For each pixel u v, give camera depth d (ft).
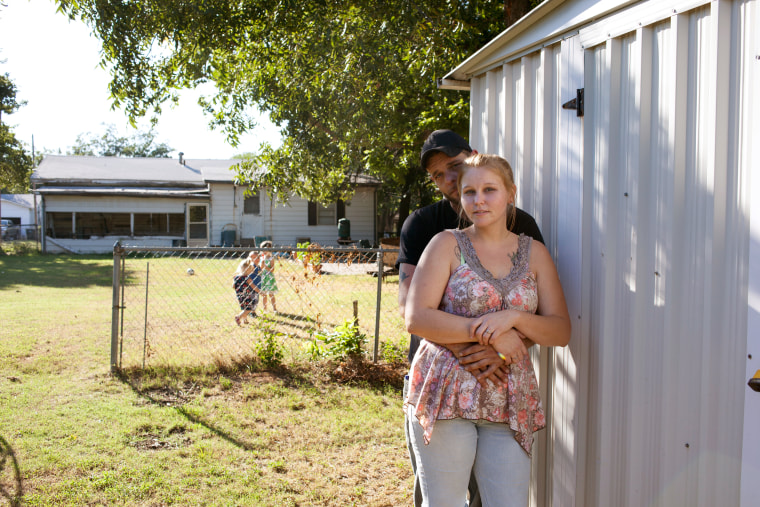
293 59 25.89
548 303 6.48
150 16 23.35
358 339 19.52
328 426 14.57
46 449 12.58
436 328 6.08
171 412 15.19
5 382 17.34
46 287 40.37
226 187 76.84
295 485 11.34
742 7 5.08
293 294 35.63
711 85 5.29
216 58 26.76
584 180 7.16
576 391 7.34
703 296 5.52
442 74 24.25
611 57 6.59
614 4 6.46
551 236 8.08
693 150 5.62
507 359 6.02
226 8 24.02
